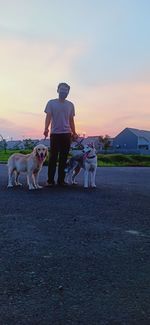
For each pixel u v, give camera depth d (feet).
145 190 15.89
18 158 16.42
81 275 6.01
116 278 5.90
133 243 7.82
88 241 7.93
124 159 45.91
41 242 7.80
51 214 10.57
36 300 5.12
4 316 4.70
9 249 7.29
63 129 16.53
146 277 5.95
